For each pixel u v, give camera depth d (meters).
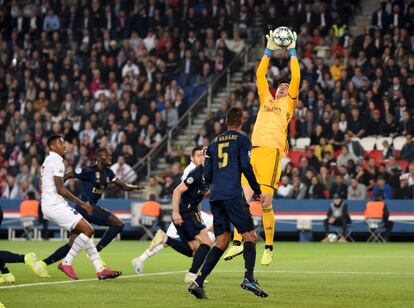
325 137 67.50
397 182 62.78
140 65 79.50
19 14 88.81
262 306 23.12
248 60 80.06
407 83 69.50
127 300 24.58
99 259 31.20
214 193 25.27
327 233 62.41
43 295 25.84
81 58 83.75
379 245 56.69
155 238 32.88
